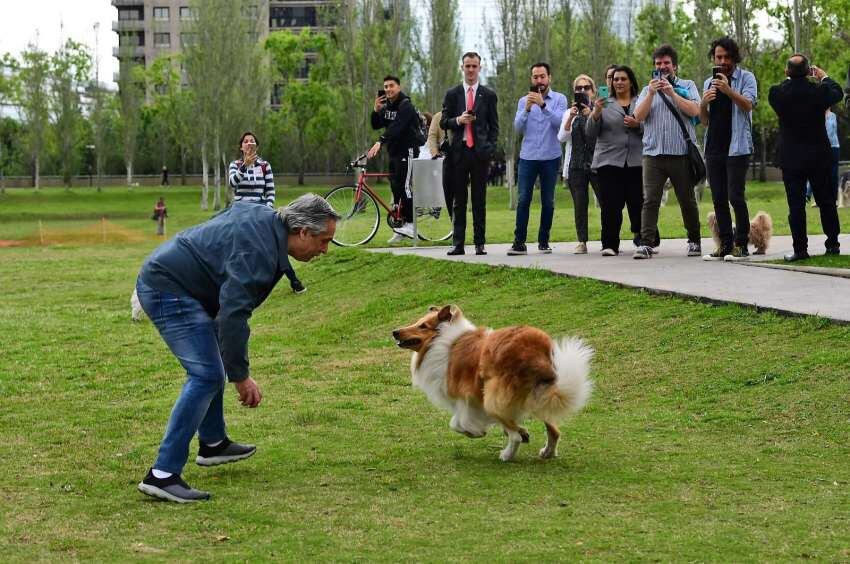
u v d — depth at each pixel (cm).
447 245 1486
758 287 908
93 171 8169
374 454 624
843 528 450
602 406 723
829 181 1056
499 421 592
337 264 1380
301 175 7119
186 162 8262
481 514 490
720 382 720
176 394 845
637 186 1195
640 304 915
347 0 5450
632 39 6134
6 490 561
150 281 541
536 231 1797
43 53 6888
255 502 525
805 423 627
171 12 10462
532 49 4828
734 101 1061
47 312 1327
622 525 464
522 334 588
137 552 448
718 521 466
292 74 6925
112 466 615
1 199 5894
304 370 916
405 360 922
